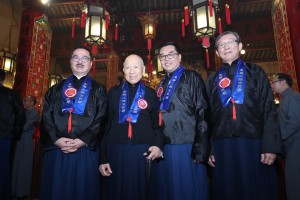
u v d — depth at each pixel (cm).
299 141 299
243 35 1158
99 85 278
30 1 720
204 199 228
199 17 579
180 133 242
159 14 1173
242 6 1096
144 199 235
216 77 259
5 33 1019
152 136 253
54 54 1305
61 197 230
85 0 673
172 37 1242
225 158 226
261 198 211
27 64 680
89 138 244
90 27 638
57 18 1132
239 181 216
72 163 241
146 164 244
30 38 698
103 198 246
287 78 332
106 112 263
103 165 246
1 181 319
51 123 251
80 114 253
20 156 435
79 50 279
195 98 246
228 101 235
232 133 225
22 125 366
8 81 934
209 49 1266
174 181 233
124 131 251
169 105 251
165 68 275
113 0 992
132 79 271
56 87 275
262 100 231
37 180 462
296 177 293
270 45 1286
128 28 1259
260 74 239
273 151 209
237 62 253
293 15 439
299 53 426
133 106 259
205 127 230
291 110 306
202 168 238
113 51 1176
